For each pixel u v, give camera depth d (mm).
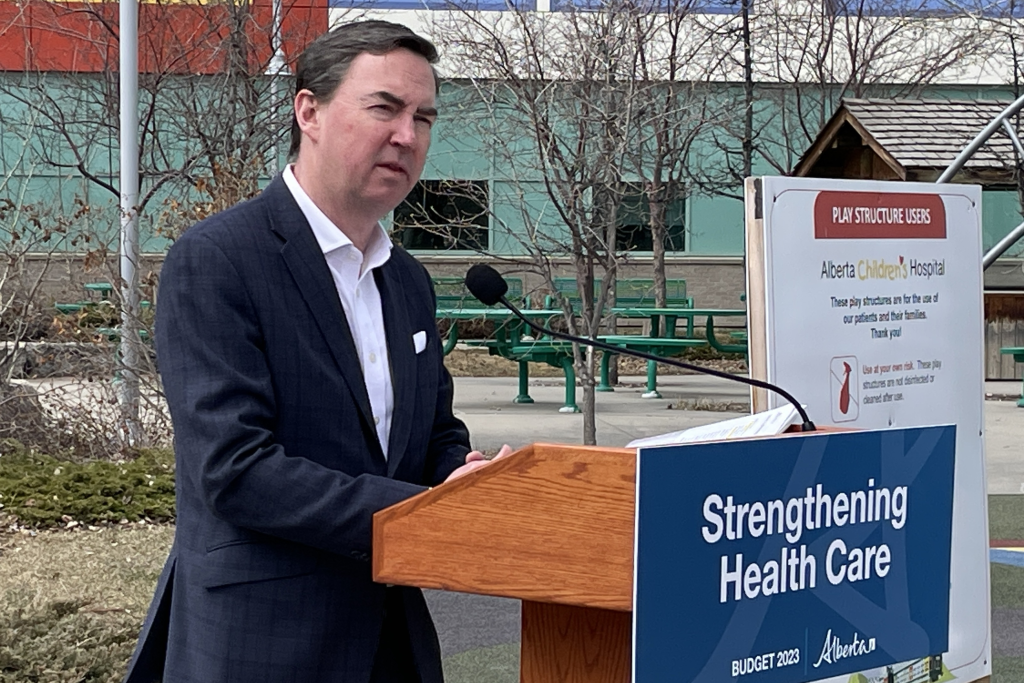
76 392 9602
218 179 9297
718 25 16844
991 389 16609
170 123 14570
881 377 3643
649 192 12367
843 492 2084
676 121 13969
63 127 13133
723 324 25250
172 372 2279
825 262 3494
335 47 2395
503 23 12961
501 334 14430
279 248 2365
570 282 18609
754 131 19438
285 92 13008
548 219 12758
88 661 4359
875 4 19234
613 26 11055
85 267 9344
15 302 9328
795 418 2561
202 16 13320
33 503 7688
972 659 3744
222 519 2285
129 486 7992
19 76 15055
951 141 11883
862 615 2113
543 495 1922
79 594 6016
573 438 11516
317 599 2322
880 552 2143
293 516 2195
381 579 2045
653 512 1840
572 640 2143
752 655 1953
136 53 9742
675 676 1860
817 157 12977
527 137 12617
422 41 2428
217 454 2217
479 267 2559
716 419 13016
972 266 3932
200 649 2324
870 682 3021
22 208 9984
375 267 2514
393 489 2197
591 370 9938
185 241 2338
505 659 5387
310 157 2436
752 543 1953
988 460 10742
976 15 18312
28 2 14523
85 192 12648
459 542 1988
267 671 2299
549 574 1918
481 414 13352
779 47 19078
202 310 2279
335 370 2371
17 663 4238
